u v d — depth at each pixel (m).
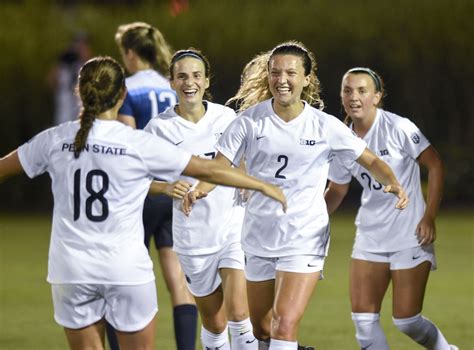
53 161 18.08
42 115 66.75
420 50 65.19
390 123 23.48
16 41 66.81
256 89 23.19
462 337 28.72
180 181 21.53
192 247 23.16
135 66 27.38
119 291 17.91
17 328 31.00
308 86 22.20
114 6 69.06
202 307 23.75
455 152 65.38
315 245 20.84
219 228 23.03
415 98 65.88
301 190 20.92
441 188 23.42
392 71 65.44
